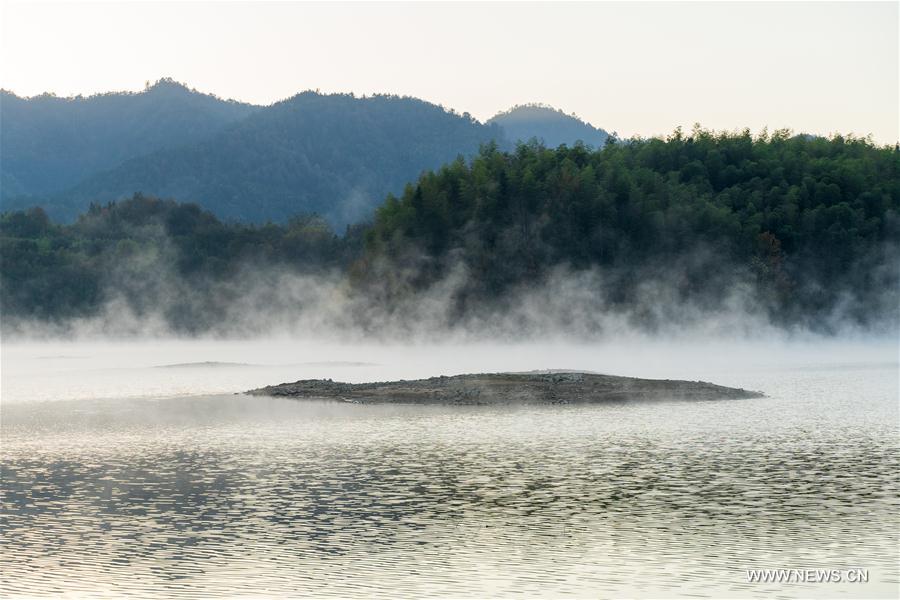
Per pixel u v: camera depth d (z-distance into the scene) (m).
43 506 60.22
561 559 47.97
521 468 72.50
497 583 44.38
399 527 54.41
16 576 45.53
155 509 59.19
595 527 54.12
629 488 64.50
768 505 58.97
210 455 80.12
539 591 43.25
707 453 78.81
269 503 60.75
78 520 56.44
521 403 118.12
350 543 51.09
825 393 132.25
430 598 42.47
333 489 65.00
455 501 61.00
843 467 71.81
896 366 196.50
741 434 90.06
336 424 100.62
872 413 107.06
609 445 83.62
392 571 46.16
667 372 180.12
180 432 95.50
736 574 45.31
